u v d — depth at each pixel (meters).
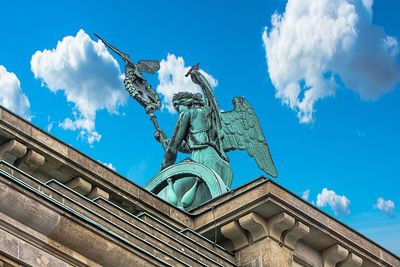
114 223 48.38
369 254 56.38
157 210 55.50
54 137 53.94
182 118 61.66
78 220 45.25
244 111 63.03
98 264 45.81
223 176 60.81
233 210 54.31
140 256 46.50
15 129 52.75
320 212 55.12
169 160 61.19
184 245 51.41
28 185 45.56
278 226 54.06
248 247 54.12
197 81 62.91
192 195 58.59
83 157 54.50
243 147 62.03
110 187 54.84
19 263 43.72
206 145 61.19
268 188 53.72
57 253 44.88
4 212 43.94
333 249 55.44
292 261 54.28
